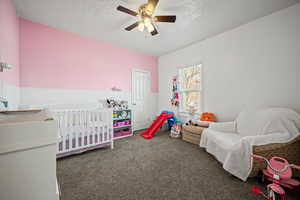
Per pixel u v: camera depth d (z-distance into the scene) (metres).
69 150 1.96
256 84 2.24
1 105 1.31
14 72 1.92
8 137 0.44
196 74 3.30
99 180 1.43
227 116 2.64
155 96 4.34
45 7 1.93
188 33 2.72
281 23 1.98
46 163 0.51
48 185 0.52
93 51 3.00
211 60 2.90
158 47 3.51
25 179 0.48
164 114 3.55
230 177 1.49
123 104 3.46
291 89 1.89
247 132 1.95
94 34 2.78
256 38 2.23
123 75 3.54
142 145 2.57
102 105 3.13
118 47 3.43
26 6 1.91
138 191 1.26
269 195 1.06
